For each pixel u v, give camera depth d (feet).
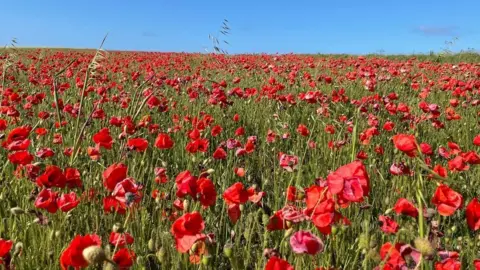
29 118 8.80
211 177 5.81
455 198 3.04
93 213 4.34
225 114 9.88
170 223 4.14
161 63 20.47
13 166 5.43
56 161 5.90
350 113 10.75
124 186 3.27
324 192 2.73
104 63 20.36
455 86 12.41
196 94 10.02
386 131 8.63
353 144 4.27
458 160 5.11
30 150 6.43
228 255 3.01
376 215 5.28
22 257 3.36
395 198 5.23
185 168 6.46
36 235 3.89
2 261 2.93
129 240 3.37
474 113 10.85
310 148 7.31
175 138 7.95
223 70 18.98
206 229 4.45
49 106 10.48
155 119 9.29
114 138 6.89
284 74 16.70
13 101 8.61
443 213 3.05
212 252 2.92
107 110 10.19
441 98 13.19
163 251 3.26
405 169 5.01
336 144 6.39
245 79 16.93
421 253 2.63
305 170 6.15
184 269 3.32
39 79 13.99
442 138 8.59
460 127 9.59
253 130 9.38
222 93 9.36
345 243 4.08
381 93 14.11
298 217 2.97
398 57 34.71
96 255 2.32
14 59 8.81
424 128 9.11
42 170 4.29
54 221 3.76
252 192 3.53
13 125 7.47
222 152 5.48
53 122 8.15
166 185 5.37
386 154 7.00
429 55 33.99
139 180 4.99
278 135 7.77
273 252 3.30
